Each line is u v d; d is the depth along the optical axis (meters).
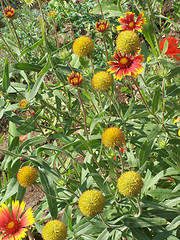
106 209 0.42
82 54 0.40
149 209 0.39
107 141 0.34
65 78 0.51
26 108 0.46
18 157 0.46
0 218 0.38
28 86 0.50
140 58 0.36
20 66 0.48
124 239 0.48
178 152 0.41
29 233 0.44
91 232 0.39
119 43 0.36
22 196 0.41
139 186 0.30
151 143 0.41
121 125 0.45
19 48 0.57
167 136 0.44
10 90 0.51
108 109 0.48
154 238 0.37
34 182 0.36
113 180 0.43
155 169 0.43
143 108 0.45
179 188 0.39
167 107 0.47
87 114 0.55
